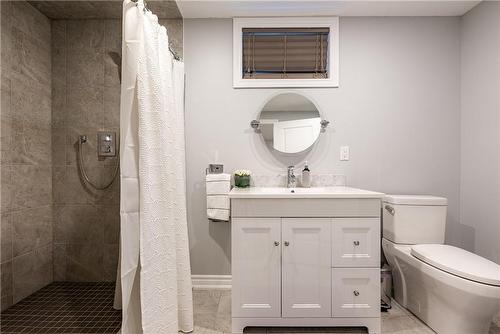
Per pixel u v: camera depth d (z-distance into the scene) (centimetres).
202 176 229
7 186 192
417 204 194
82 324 174
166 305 150
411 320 179
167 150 154
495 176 194
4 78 189
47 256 229
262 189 204
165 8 213
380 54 226
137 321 150
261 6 212
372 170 226
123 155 137
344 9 216
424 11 218
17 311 189
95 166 233
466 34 219
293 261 165
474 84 211
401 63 226
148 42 142
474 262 153
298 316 165
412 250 178
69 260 235
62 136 232
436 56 225
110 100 231
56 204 234
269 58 230
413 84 226
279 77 229
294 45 230
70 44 231
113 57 231
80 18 230
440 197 212
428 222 194
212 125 229
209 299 209
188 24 228
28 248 210
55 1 207
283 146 227
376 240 164
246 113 228
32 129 213
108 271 235
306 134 226
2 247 189
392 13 221
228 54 228
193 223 230
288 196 162
